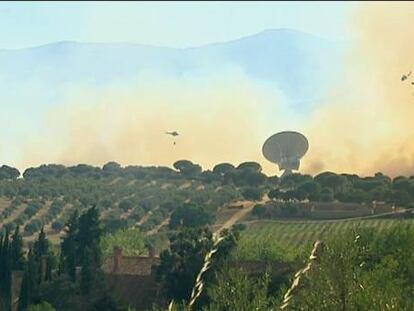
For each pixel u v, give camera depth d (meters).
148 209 194.75
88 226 96.81
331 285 25.36
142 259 96.06
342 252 25.81
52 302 76.75
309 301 24.62
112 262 100.31
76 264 92.06
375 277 31.92
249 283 27.12
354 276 26.02
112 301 75.88
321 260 25.39
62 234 169.12
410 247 50.00
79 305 75.88
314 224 167.00
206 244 81.44
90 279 77.88
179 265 81.62
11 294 86.19
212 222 176.12
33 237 166.12
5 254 88.88
